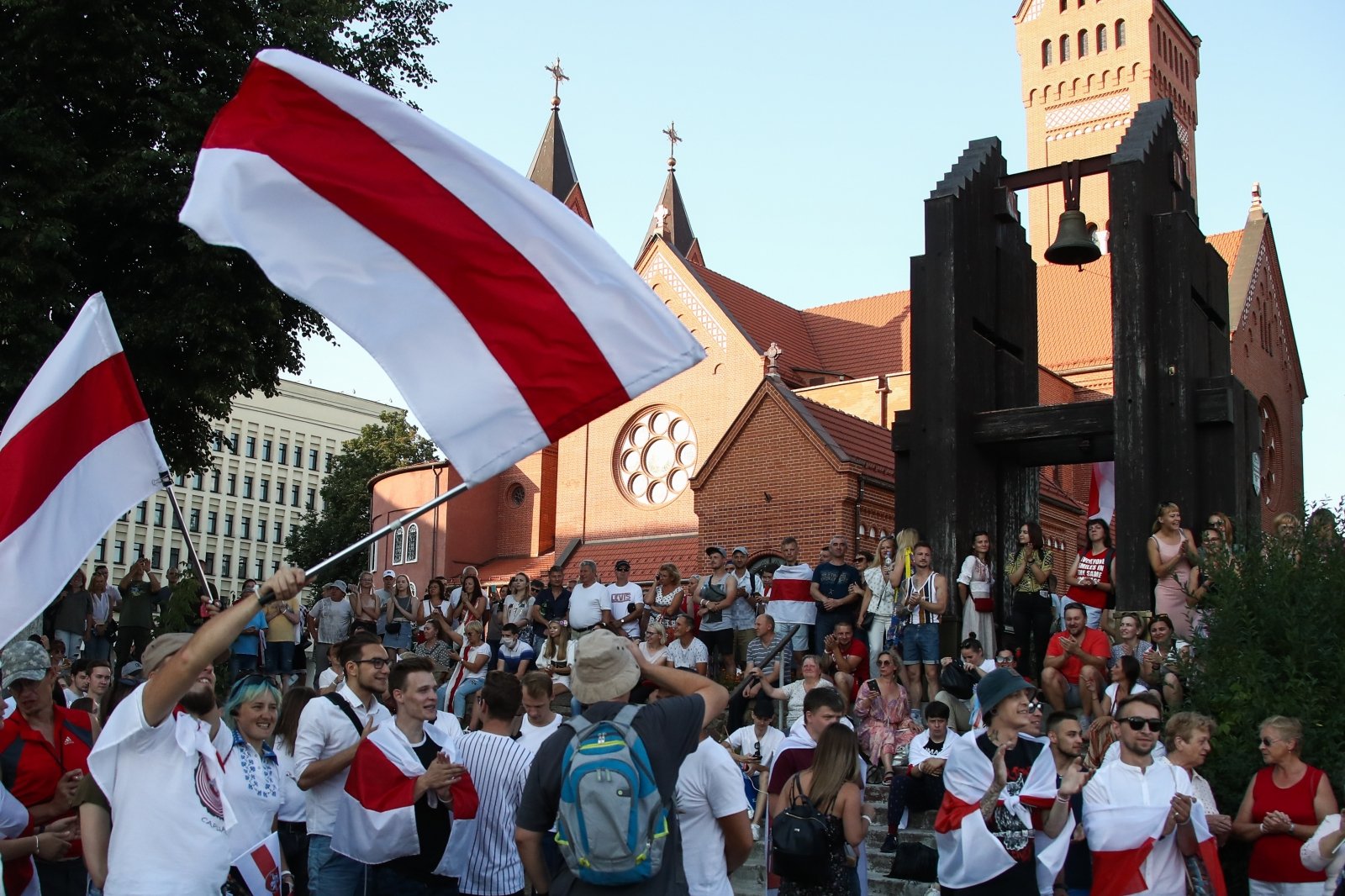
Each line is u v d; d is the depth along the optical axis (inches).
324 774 293.1
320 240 230.7
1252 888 327.0
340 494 2369.6
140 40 813.2
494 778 292.4
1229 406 557.3
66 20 786.8
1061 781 304.7
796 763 304.7
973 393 614.2
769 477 1266.0
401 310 229.8
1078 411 584.4
